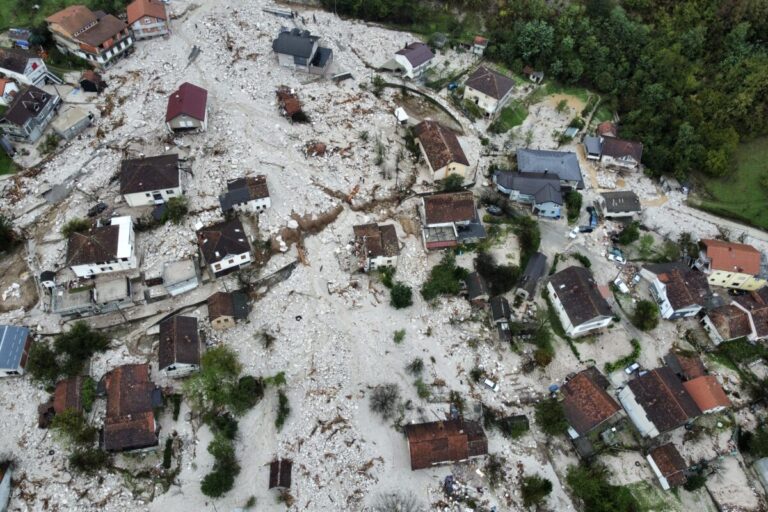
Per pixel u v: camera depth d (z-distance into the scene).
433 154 87.44
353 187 84.81
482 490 62.22
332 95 96.12
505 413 68.44
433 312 75.00
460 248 81.00
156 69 94.38
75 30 90.62
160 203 77.62
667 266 81.12
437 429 62.88
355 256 77.81
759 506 65.31
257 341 69.50
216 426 62.53
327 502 59.84
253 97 93.31
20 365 63.66
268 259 76.19
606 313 73.31
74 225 73.50
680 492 65.12
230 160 83.81
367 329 72.38
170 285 69.62
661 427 66.12
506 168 92.88
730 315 77.06
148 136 85.31
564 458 65.75
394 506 59.72
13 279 70.94
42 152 82.44
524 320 76.81
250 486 60.12
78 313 68.69
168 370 65.00
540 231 86.44
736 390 74.06
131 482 59.25
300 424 64.31
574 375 71.25
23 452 59.78
